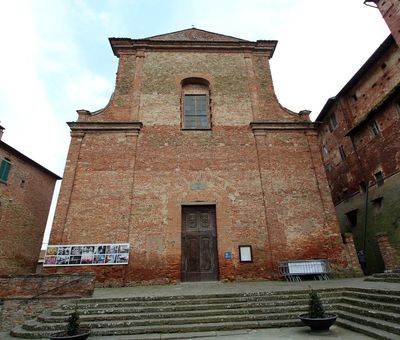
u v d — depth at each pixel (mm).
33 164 20312
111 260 11375
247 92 15781
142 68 16094
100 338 6145
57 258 11258
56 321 6969
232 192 13023
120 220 12086
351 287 8125
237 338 5883
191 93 16141
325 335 5859
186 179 13156
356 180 17797
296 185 13250
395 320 5680
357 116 18641
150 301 7785
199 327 6523
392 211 14375
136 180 12961
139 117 14547
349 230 18312
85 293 8586
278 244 12047
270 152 13914
